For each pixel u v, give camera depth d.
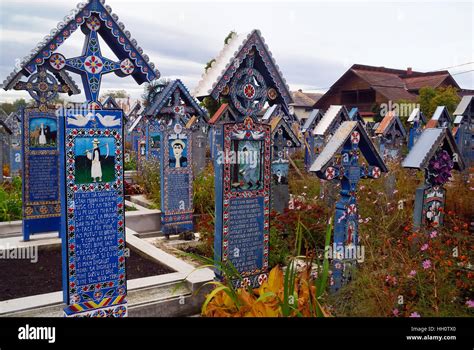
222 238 5.22
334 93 30.58
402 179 9.39
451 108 21.41
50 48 4.62
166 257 6.41
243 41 5.25
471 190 8.65
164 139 8.21
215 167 5.30
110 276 4.58
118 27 4.79
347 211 5.37
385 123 13.41
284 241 6.76
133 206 9.59
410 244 5.72
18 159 13.88
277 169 8.84
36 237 7.30
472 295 4.69
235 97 5.31
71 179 4.29
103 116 4.40
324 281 4.18
